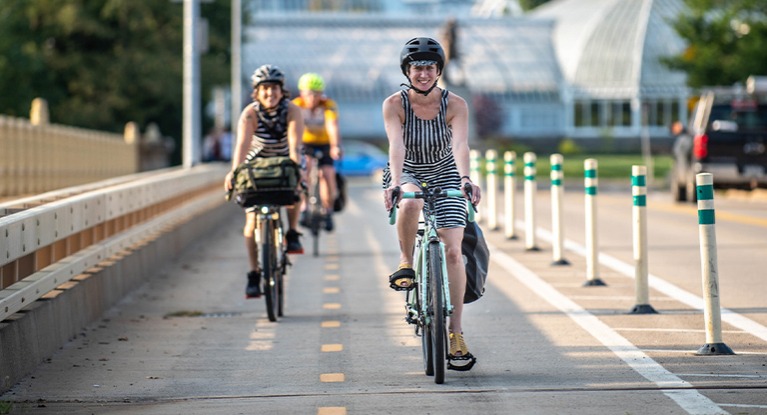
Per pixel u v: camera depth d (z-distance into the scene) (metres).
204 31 60.50
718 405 16.47
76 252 25.47
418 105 18.39
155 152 129.00
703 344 21.08
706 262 20.67
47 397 17.70
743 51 100.25
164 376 19.34
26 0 119.25
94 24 123.88
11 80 117.25
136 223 33.78
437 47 18.20
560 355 20.67
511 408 16.45
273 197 25.55
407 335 23.19
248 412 16.50
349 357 20.88
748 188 69.12
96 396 17.77
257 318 25.88
